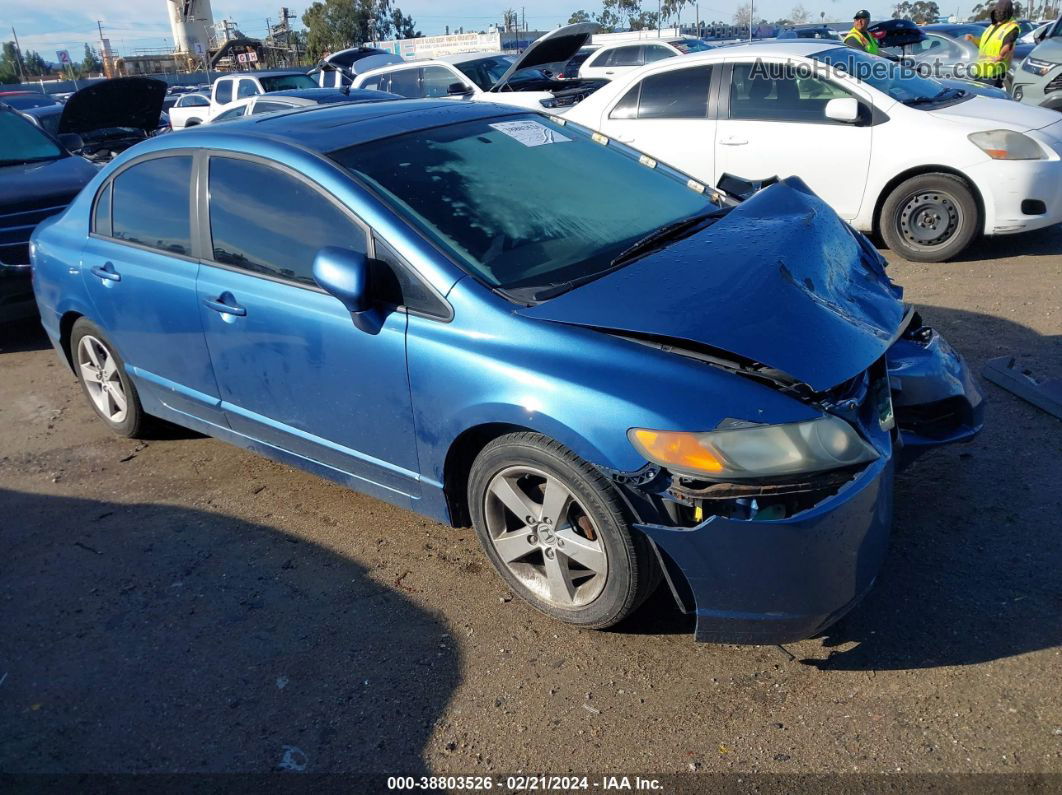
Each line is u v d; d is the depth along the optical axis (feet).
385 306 9.88
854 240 11.32
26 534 12.64
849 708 8.22
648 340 8.46
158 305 12.60
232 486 13.53
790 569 7.94
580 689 8.79
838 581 8.09
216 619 10.34
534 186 11.27
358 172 10.49
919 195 21.20
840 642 9.06
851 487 8.05
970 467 11.93
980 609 9.28
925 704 8.16
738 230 10.22
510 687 8.91
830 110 21.36
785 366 8.05
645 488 8.11
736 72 23.13
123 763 8.39
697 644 9.27
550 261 10.05
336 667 9.39
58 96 75.25
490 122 12.33
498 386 8.87
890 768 7.54
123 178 13.52
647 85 24.57
